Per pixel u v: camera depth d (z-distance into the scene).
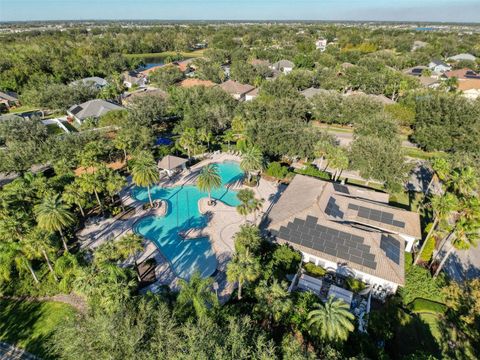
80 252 43.38
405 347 32.38
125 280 32.78
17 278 40.50
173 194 60.47
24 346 32.53
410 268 41.62
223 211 55.22
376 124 73.81
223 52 195.25
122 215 53.47
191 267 42.84
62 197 48.94
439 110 78.12
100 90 113.62
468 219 37.25
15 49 158.50
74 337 27.62
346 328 27.67
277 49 198.75
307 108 93.19
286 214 45.47
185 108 92.75
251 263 33.75
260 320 30.67
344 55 181.62
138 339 26.19
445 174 53.72
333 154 59.44
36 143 68.19
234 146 79.62
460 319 34.84
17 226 38.97
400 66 164.50
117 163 71.75
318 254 40.53
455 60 176.00
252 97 118.12
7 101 111.12
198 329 26.39
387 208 46.22
